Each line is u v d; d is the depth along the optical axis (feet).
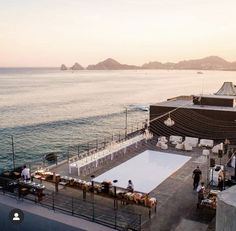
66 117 254.88
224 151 82.99
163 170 69.72
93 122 233.55
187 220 45.80
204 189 53.16
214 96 110.73
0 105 318.86
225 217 20.27
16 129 201.36
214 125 96.78
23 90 499.92
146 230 42.83
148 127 107.14
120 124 225.97
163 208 49.88
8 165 124.26
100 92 491.72
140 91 520.42
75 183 54.54
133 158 79.20
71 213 47.21
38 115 263.08
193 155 81.97
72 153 143.33
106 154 75.72
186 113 100.37
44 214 46.78
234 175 61.11
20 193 52.75
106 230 42.22
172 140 95.86
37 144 162.20
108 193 50.98
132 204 49.88
